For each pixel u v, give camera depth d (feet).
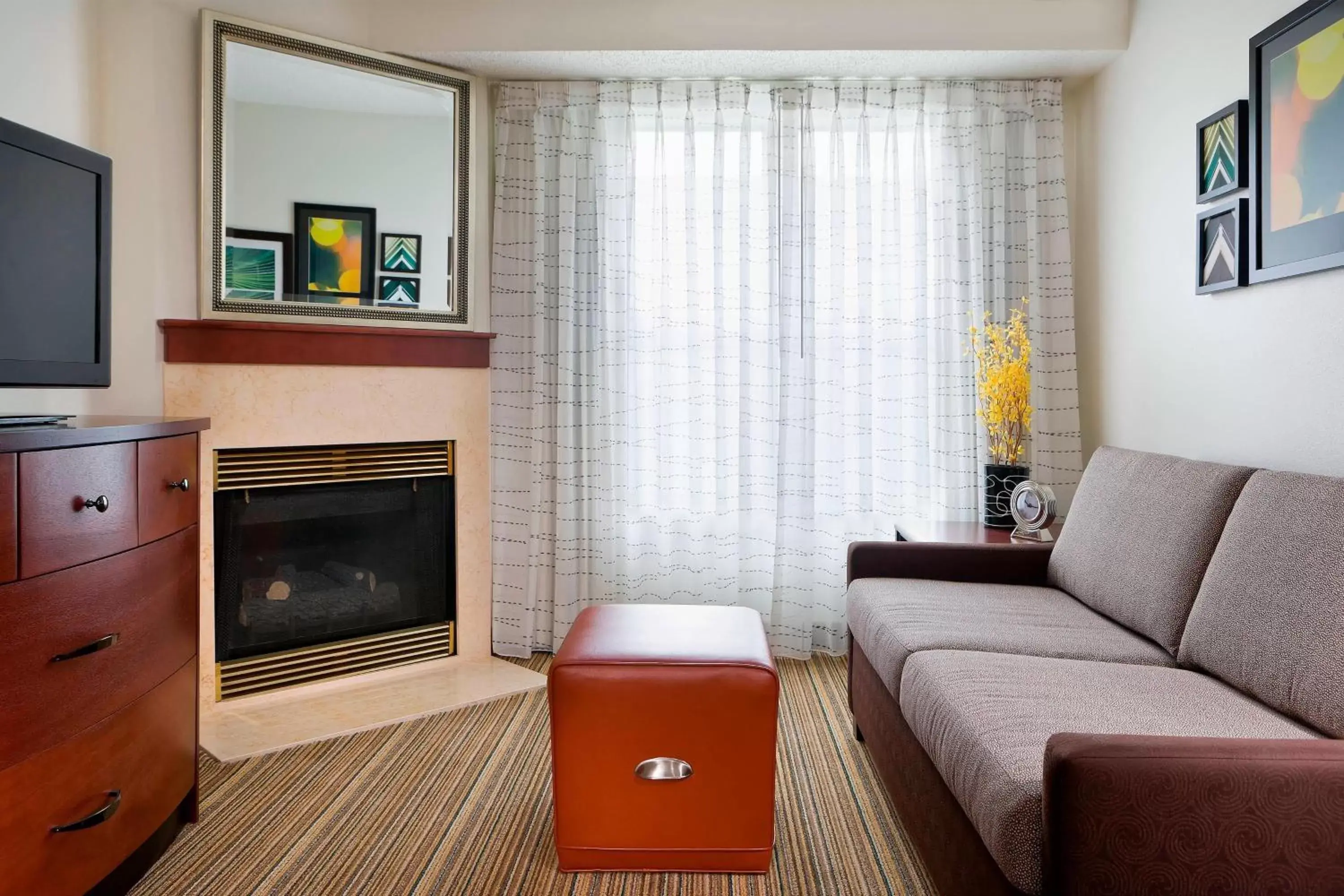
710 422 11.71
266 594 10.14
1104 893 3.74
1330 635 4.84
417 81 10.80
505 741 8.75
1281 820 3.70
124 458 5.78
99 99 8.95
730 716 6.19
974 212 11.31
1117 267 10.52
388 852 6.56
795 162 11.53
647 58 10.73
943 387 11.46
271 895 5.97
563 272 11.41
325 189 10.27
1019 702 5.26
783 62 10.80
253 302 9.85
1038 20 10.27
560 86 11.48
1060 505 11.28
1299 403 7.27
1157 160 9.57
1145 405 9.86
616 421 11.63
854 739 8.79
